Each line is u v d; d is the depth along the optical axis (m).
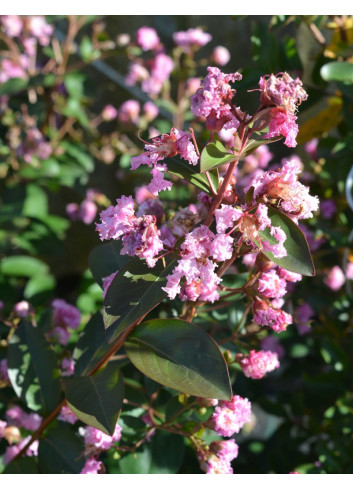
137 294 0.41
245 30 1.24
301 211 0.41
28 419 0.60
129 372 0.72
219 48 1.10
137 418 0.57
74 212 1.22
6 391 0.70
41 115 1.15
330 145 0.84
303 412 0.83
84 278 1.05
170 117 1.29
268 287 0.46
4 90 1.02
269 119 0.39
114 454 0.56
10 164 1.12
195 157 0.41
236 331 0.58
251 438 0.97
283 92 0.38
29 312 0.65
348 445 0.72
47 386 0.52
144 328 0.44
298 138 0.84
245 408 0.49
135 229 0.40
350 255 0.86
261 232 0.41
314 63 0.86
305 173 0.90
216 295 0.46
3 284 1.07
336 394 0.80
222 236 0.40
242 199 0.43
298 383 1.07
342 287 0.90
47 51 1.15
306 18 0.75
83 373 0.51
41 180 1.10
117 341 0.45
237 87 0.77
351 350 0.82
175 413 0.53
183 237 0.42
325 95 0.80
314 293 0.87
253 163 1.00
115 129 1.38
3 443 0.64
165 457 0.58
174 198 0.83
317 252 0.87
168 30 1.37
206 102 0.40
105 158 1.20
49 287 1.07
